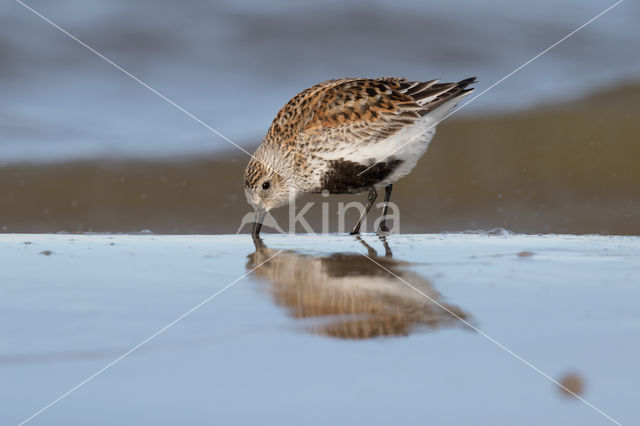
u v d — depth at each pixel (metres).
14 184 22.14
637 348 5.46
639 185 22.77
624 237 12.39
